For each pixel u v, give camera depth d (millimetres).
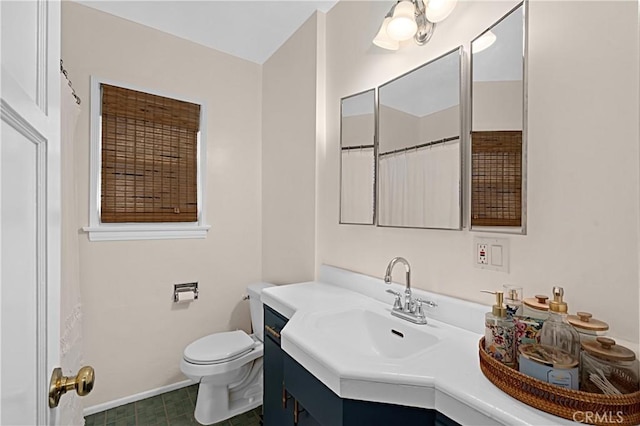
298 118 2131
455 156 1209
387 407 825
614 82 814
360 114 1685
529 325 749
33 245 482
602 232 833
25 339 446
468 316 1118
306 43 2049
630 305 782
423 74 1348
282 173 2303
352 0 1761
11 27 397
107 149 1965
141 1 1867
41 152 516
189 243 2264
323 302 1439
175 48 2213
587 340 714
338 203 1822
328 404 925
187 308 2248
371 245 1600
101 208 1948
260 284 2326
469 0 1181
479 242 1129
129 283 2033
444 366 847
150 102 2111
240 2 1885
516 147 1020
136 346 2055
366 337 1323
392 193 1487
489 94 1096
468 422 707
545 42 948
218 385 1859
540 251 958
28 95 456
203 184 2338
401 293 1370
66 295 1481
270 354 1549
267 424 1548
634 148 780
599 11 841
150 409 1944
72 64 1853
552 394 641
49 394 547
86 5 1896
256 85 2553
